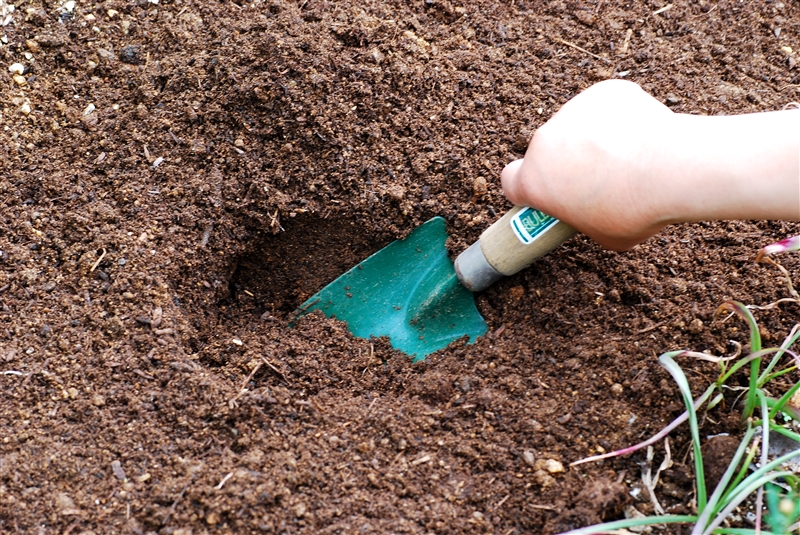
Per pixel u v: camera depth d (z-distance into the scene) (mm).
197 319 956
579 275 944
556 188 866
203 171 972
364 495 871
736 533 836
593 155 854
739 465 873
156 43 1011
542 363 926
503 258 923
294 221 975
